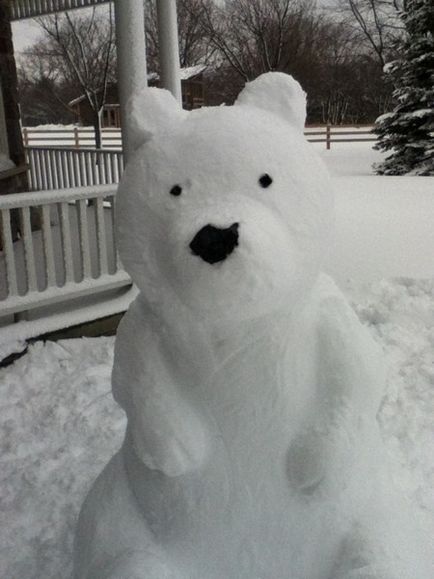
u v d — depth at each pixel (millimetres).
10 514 3209
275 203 1569
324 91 37031
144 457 1800
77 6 10508
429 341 5160
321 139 29297
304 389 1755
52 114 41281
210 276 1427
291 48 31359
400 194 14000
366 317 5695
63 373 4836
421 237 9203
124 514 1937
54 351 5125
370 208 12055
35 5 11227
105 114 37375
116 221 1735
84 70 29828
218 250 1394
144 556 1799
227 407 1749
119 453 2115
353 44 36562
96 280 5543
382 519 1848
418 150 19250
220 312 1545
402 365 4680
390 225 10156
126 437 2068
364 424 1767
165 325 1765
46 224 5215
